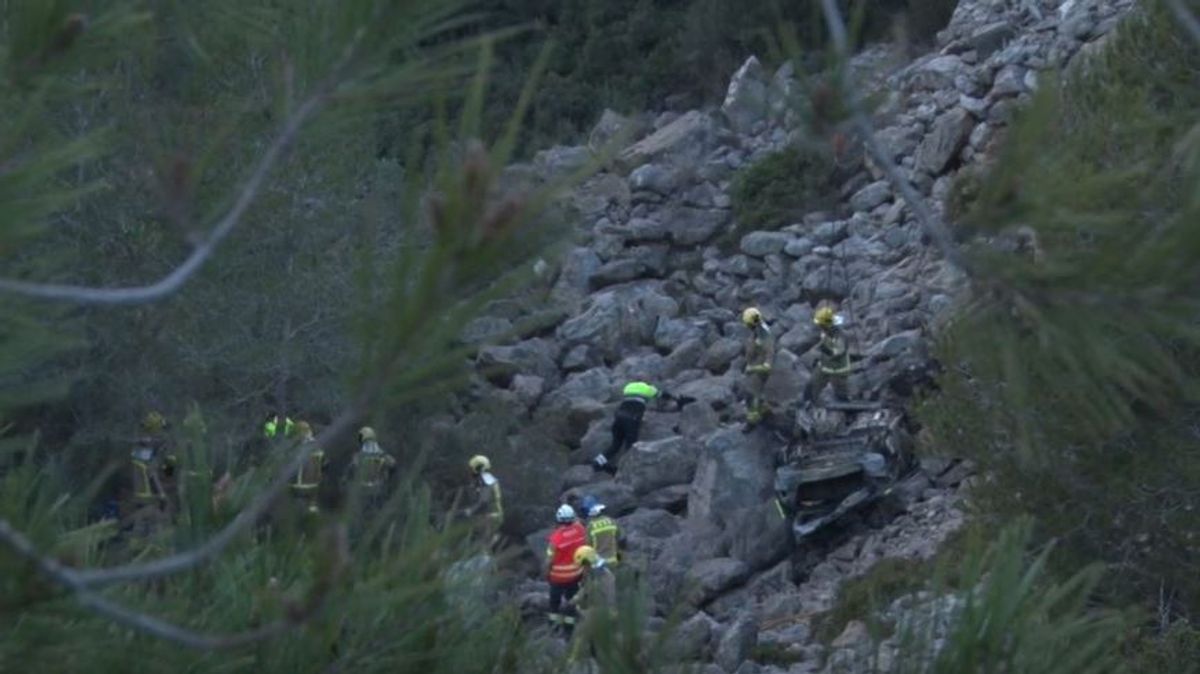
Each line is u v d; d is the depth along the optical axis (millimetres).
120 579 5246
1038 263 5754
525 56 31281
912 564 32781
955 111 50625
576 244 6000
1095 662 8008
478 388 43062
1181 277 5578
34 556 5098
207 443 9211
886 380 41156
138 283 26844
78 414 27703
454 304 5422
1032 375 6004
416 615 7820
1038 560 7914
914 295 46250
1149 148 6184
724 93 63594
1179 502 22062
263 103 7547
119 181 13898
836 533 37531
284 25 6605
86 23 6641
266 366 29391
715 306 51156
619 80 66625
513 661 8234
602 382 47031
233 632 7449
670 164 56750
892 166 5887
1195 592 22312
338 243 28562
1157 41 12242
